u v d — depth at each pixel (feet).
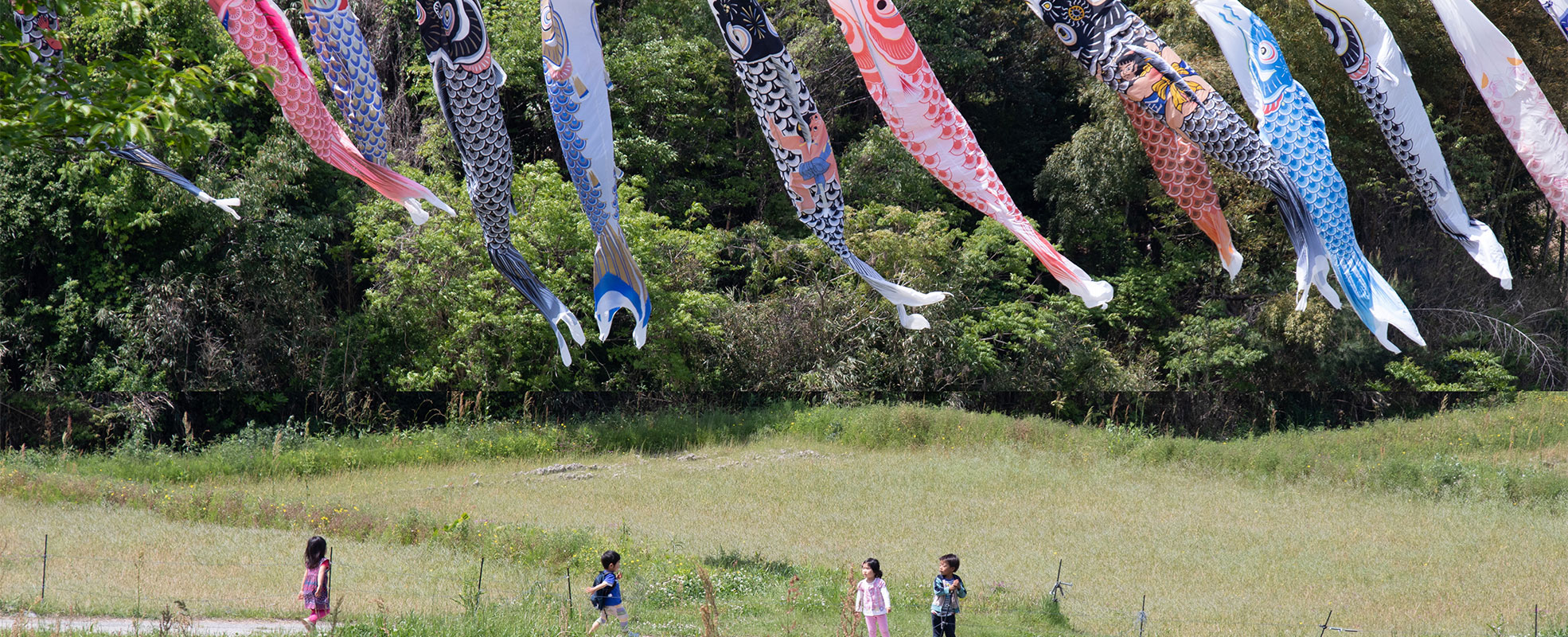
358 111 52.60
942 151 51.06
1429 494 76.33
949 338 101.35
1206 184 55.52
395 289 88.94
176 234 91.25
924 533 62.80
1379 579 54.24
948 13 116.98
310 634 32.99
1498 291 108.06
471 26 53.31
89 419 88.22
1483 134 108.47
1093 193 112.78
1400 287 103.81
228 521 58.18
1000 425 94.27
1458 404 102.37
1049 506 71.72
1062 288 120.06
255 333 93.04
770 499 71.46
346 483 76.89
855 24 50.03
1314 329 102.58
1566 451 87.04
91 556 47.24
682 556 52.08
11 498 61.21
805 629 40.04
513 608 38.63
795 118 51.62
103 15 79.97
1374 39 58.08
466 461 84.53
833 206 52.54
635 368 97.55
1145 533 64.28
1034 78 132.05
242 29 47.44
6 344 90.58
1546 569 56.24
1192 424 107.34
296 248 91.81
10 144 29.14
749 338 99.96
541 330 90.74
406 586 44.55
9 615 36.19
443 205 53.57
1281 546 61.05
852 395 100.48
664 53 104.53
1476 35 58.23
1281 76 55.67
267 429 87.61
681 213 111.04
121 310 88.89
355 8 107.65
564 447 89.66
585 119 53.72
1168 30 105.19
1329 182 54.80
